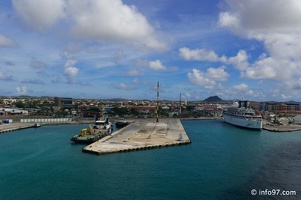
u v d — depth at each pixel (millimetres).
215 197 57938
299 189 62750
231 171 76188
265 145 121062
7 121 190750
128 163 82875
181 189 62250
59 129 169125
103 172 73750
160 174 72500
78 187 62969
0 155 92875
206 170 76875
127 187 63125
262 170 77562
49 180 67500
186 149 106438
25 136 136875
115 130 168625
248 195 59094
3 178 68812
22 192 60188
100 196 58094
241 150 107062
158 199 56875
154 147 106312
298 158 92938
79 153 95312
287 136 156750
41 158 88438
